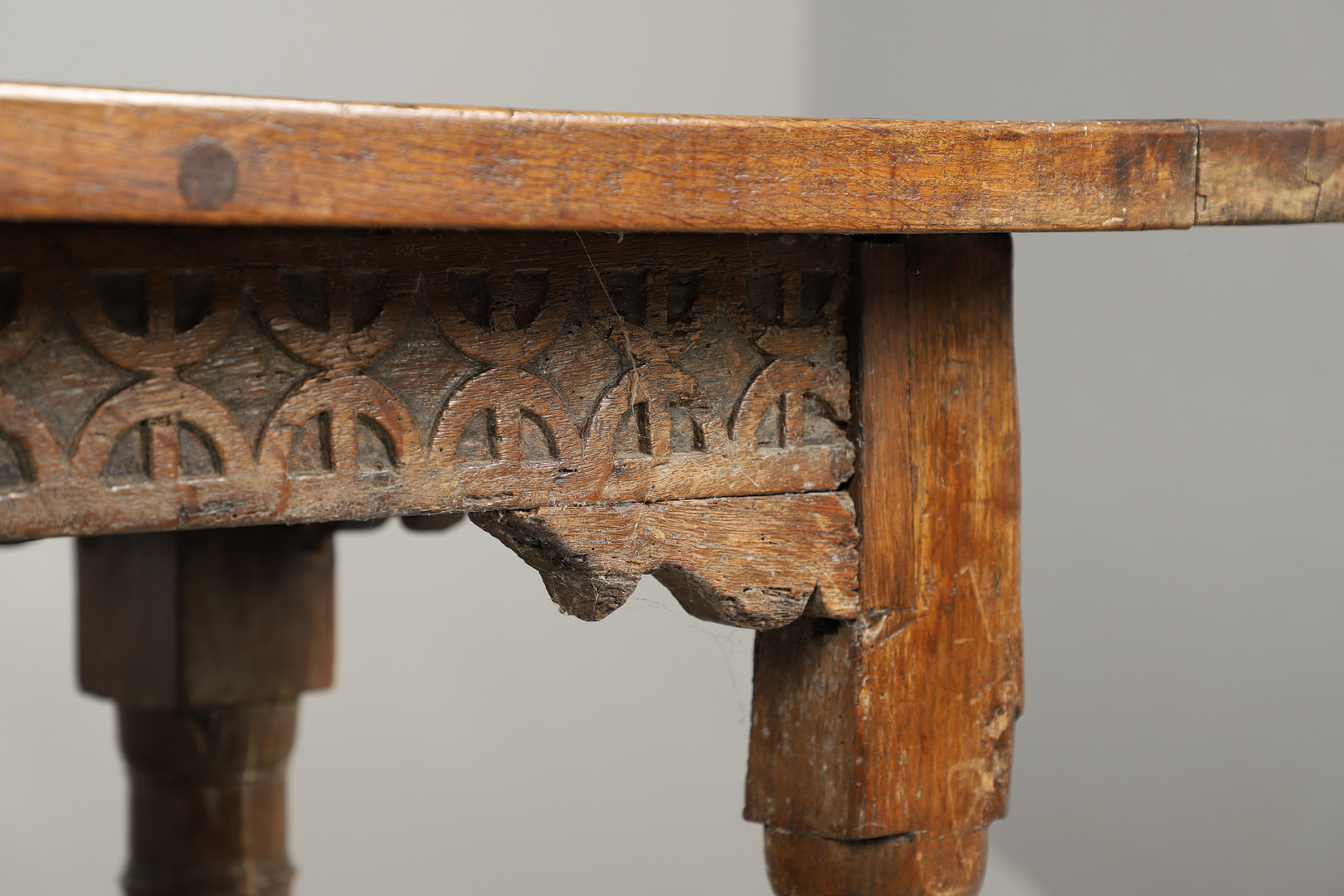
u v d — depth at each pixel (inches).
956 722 52.7
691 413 47.8
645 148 39.4
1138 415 100.4
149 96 33.7
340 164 35.9
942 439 51.7
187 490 40.5
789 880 53.3
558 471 45.4
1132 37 96.4
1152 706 98.7
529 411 44.9
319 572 80.9
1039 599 106.8
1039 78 100.7
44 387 38.8
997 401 52.8
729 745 114.7
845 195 42.1
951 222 43.6
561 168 38.5
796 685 52.7
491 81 119.1
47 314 38.6
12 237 38.0
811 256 49.1
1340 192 49.4
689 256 47.1
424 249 43.1
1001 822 108.2
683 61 115.6
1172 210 46.7
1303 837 89.9
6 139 32.2
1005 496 53.3
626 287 46.4
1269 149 47.9
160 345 40.0
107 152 33.2
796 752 52.7
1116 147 45.6
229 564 78.0
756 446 48.8
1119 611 101.2
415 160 36.8
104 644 79.4
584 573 46.5
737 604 48.7
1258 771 92.4
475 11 118.6
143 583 78.0
